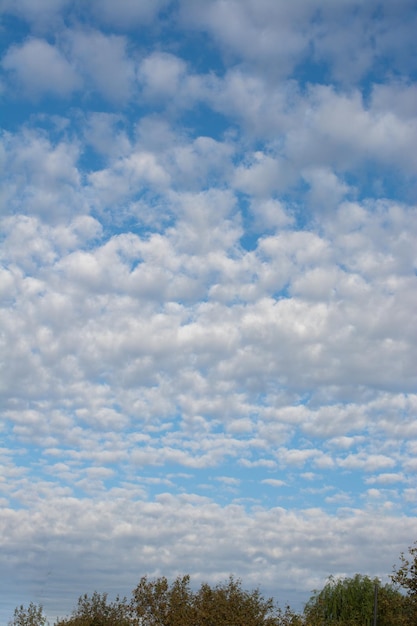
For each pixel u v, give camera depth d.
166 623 54.16
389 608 54.03
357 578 60.47
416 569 47.28
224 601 53.66
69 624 58.62
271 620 52.66
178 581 56.50
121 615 58.88
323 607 59.97
